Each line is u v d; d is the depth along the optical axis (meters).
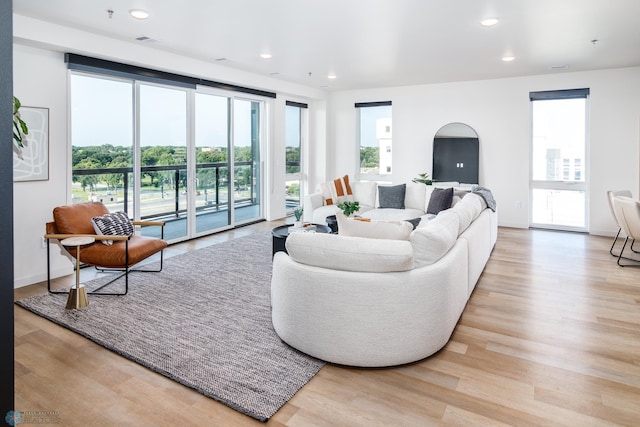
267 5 3.42
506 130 6.95
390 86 7.76
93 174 4.73
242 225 7.09
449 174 7.43
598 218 6.40
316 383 2.30
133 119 5.12
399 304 2.40
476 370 2.44
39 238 4.11
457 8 3.49
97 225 3.86
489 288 3.93
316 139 8.60
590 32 4.19
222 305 3.45
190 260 4.87
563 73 6.44
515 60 5.49
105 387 2.25
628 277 4.26
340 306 2.42
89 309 3.34
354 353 2.43
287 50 4.95
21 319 3.17
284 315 2.68
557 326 3.06
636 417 2.00
